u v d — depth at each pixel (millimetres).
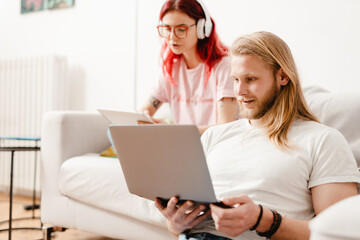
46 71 2760
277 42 939
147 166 811
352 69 1864
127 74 2621
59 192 1765
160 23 1669
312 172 838
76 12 2875
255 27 2150
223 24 2254
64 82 2820
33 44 3082
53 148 1790
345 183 802
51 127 1802
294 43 2031
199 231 875
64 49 2926
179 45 1646
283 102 923
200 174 719
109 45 2713
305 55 2000
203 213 849
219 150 974
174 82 1860
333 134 852
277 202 841
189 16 1602
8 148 1716
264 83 916
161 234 1414
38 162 2816
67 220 1735
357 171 816
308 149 852
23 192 3000
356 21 1851
